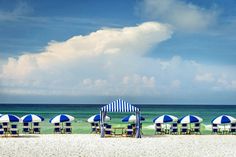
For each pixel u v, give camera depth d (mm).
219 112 115562
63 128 32125
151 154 19109
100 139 26188
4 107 150625
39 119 29281
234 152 19922
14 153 18938
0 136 27859
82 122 51031
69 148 21125
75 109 127438
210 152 19875
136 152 19750
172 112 111688
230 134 31203
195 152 19859
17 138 26547
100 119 27688
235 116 92250
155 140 25609
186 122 29453
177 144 23297
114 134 29078
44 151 19781
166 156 18531
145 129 38656
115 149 20859
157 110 128875
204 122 63719
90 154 19000
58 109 126312
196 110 132375
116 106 27156
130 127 27984
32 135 29234
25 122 29250
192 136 28922
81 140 25422
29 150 20078
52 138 26734
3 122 27734
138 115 27297
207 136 29000
